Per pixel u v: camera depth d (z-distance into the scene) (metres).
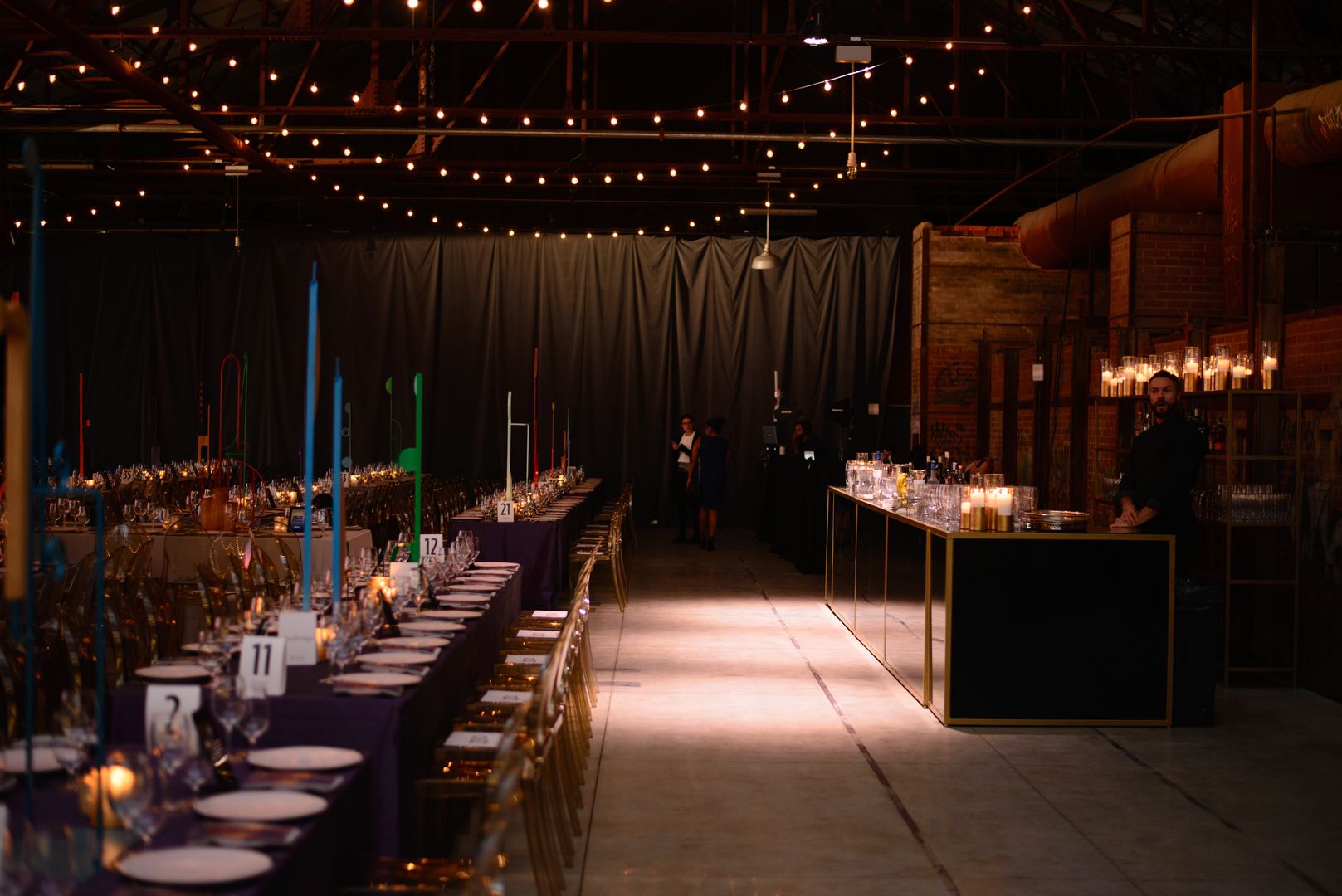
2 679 5.31
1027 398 14.16
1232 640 8.59
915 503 8.34
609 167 16.64
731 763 5.96
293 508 10.55
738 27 18.80
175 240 18.95
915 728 6.72
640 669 8.34
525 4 16.91
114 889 2.31
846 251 19.20
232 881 2.34
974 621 6.75
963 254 16.84
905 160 16.80
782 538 15.54
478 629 5.38
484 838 2.39
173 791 2.83
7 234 16.20
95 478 13.48
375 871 3.24
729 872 4.48
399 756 3.60
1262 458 7.95
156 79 14.36
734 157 16.78
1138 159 17.81
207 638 4.12
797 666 8.48
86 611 6.77
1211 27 13.86
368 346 19.19
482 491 15.23
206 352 19.00
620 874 4.44
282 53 16.06
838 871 4.50
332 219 20.38
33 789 2.88
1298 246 9.80
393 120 17.45
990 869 4.55
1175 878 4.49
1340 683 7.57
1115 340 11.11
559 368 19.38
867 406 19.25
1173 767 6.00
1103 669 6.78
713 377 19.41
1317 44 13.00
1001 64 16.88
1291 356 8.55
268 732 3.61
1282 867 4.62
